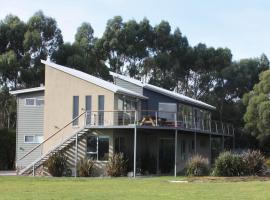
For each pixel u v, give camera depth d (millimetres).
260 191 22625
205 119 48188
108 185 26688
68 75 39969
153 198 19891
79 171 35625
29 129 42750
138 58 76500
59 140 39438
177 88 77375
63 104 39844
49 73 40594
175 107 45219
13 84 61281
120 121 38719
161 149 42594
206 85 76125
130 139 39719
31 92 43031
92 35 75688
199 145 50625
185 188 24516
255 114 58781
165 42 76750
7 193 22297
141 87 45469
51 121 40031
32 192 22688
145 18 77000
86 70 64938
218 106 72625
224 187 24891
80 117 39062
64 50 65125
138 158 40406
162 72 75938
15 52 63250
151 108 45500
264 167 33906
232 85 73312
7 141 50312
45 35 64812
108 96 38531
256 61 74375
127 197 20312
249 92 66875
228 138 65125
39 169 36781
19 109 43188
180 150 44750
